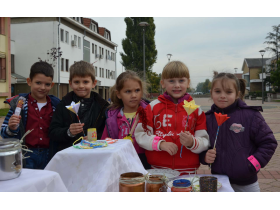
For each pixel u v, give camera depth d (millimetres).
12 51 25219
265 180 3771
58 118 2459
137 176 1375
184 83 2115
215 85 1958
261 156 1789
